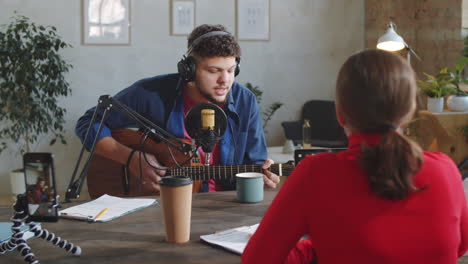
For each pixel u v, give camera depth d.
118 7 5.16
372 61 0.85
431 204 0.84
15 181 4.67
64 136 5.12
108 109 1.46
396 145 0.81
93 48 5.13
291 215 0.89
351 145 0.89
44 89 4.61
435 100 2.95
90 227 1.43
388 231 0.83
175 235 1.28
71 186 1.39
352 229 0.84
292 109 5.85
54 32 4.99
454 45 4.96
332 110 5.48
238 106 2.24
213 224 1.45
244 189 1.70
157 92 2.22
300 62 5.84
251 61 5.66
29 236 1.32
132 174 2.40
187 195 1.28
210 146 1.70
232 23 5.55
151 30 5.29
